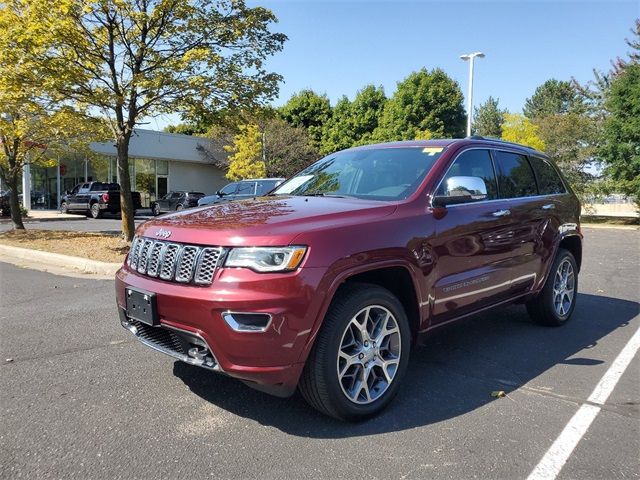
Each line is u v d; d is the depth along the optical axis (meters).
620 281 8.84
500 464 2.89
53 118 12.03
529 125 29.23
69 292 7.41
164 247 3.39
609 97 26.17
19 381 4.02
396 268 3.57
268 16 10.84
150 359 4.54
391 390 3.54
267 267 2.99
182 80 10.29
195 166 37.53
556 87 66.19
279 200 4.09
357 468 2.84
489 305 4.58
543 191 5.52
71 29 9.13
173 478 2.72
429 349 4.93
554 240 5.41
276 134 34.66
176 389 3.89
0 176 15.00
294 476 2.75
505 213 4.63
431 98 38.44
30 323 5.68
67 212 26.75
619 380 4.17
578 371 4.36
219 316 2.98
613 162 25.02
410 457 2.96
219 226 3.25
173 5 10.01
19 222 15.41
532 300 5.54
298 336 3.03
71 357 4.58
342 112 43.66
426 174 4.10
